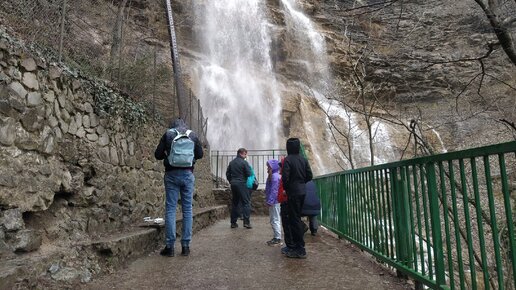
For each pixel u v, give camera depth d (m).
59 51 4.93
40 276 3.36
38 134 3.95
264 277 4.34
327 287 3.96
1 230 3.36
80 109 4.90
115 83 6.75
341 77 28.03
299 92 27.72
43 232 4.05
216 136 21.66
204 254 5.59
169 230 5.36
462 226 6.81
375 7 6.17
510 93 8.73
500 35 5.12
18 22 4.50
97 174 5.16
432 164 3.31
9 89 3.54
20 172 3.64
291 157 5.31
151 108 8.17
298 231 5.33
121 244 4.64
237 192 8.80
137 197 6.59
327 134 24.97
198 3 26.70
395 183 4.21
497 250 2.43
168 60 20.17
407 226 3.95
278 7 31.77
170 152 5.35
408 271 3.85
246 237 7.34
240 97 24.27
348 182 6.28
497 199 7.23
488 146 2.45
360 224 5.60
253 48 28.56
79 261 4.01
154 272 4.48
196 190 10.28
